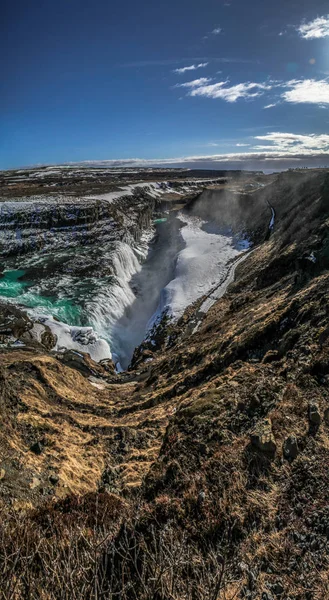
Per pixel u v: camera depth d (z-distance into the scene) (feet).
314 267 56.49
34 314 94.94
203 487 22.04
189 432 28.22
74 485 27.91
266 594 15.42
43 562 14.07
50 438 34.58
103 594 14.01
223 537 18.38
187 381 47.06
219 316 83.61
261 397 29.71
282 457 22.88
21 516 21.17
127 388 60.85
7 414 34.96
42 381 48.73
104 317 108.06
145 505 22.22
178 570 15.26
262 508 19.90
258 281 86.07
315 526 18.04
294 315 43.32
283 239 104.22
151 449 33.35
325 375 29.53
